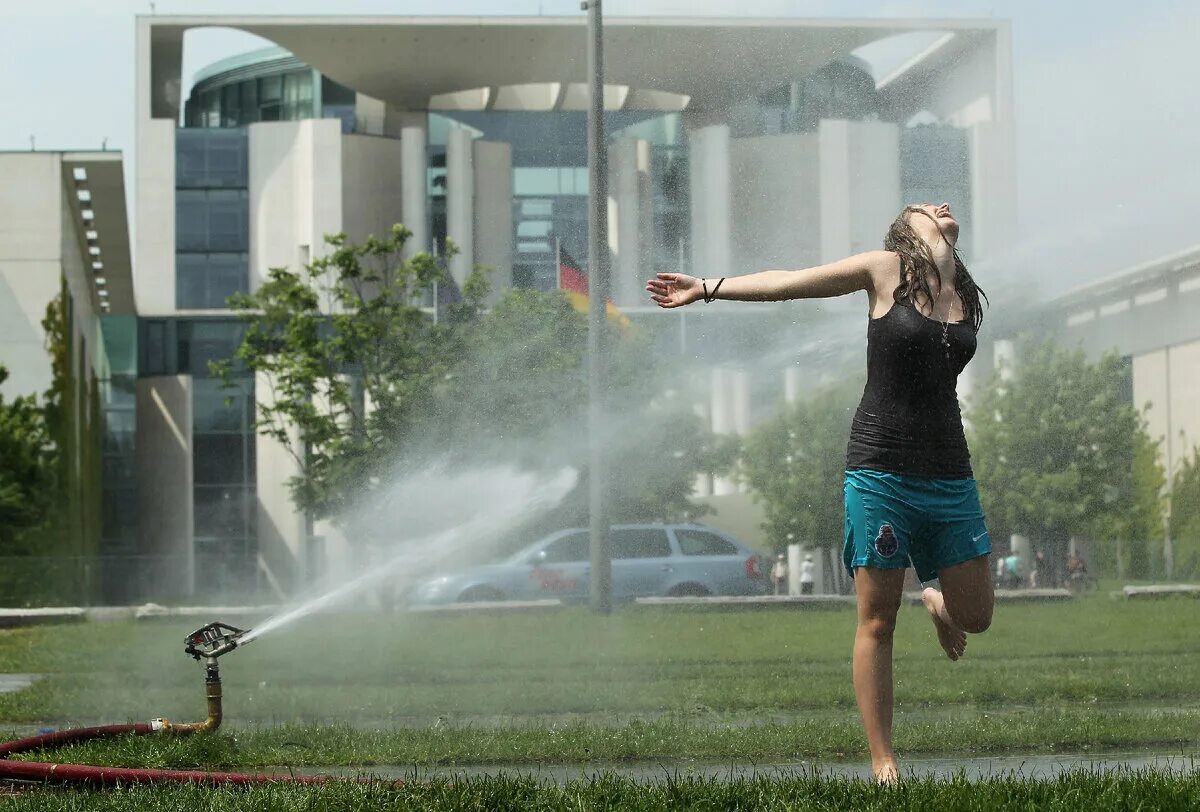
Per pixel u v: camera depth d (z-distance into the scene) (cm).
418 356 3644
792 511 4128
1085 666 1259
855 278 556
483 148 7619
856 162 5547
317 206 7244
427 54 7525
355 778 622
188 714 972
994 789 530
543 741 769
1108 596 2808
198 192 7256
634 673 1275
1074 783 541
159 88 7675
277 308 3822
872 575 550
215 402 6700
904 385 543
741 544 3189
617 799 534
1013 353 4397
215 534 6594
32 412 4750
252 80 7950
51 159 5125
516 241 7619
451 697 1053
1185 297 4088
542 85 8112
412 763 727
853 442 555
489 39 7450
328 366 3822
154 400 6706
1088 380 4278
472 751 743
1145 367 4519
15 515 4578
